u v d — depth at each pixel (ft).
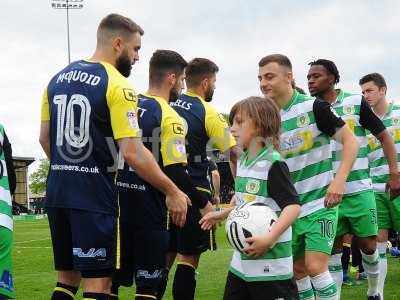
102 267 12.50
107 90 12.58
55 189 12.84
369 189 19.16
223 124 18.06
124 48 13.55
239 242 11.51
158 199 15.10
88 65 13.07
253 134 12.28
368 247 19.24
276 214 11.91
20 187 197.06
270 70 15.51
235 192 12.89
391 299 21.50
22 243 54.60
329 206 14.84
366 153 19.22
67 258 13.17
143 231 15.01
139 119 15.74
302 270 15.99
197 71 18.62
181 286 17.61
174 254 18.45
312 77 19.24
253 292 11.85
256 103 12.24
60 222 13.01
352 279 26.40
